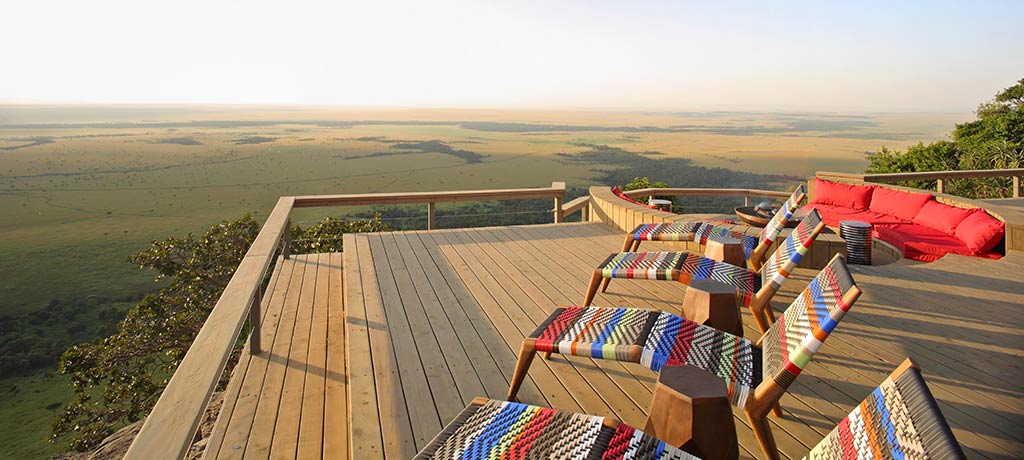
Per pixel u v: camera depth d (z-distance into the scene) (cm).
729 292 224
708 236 347
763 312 271
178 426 115
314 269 420
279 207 420
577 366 233
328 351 269
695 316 229
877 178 704
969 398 204
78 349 1234
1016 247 407
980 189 1216
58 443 2403
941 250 434
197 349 156
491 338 267
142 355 1305
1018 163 1747
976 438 178
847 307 139
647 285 351
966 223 450
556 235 510
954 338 260
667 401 141
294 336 288
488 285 353
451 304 316
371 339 265
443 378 225
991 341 255
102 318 4656
